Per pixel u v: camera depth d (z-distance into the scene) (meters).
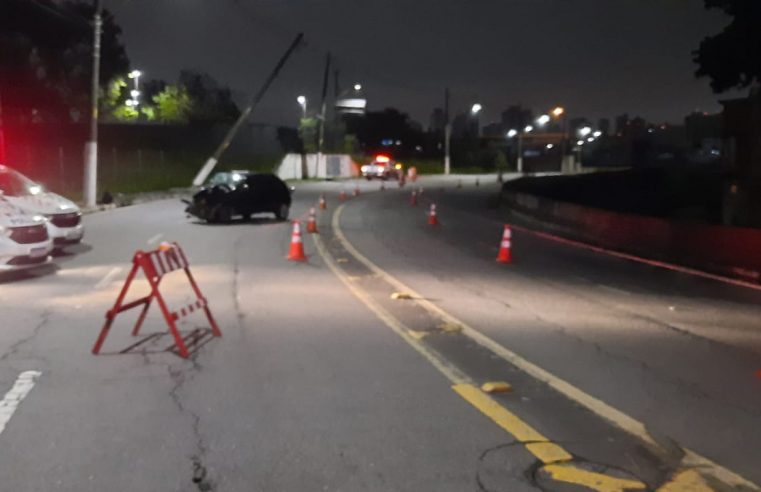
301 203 43.09
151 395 7.93
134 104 60.09
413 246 24.20
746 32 33.25
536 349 10.38
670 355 10.24
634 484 5.84
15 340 10.37
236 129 56.28
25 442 6.55
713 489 5.79
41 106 44.59
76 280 15.79
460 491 5.64
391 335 11.00
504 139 136.50
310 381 8.52
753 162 35.22
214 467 6.03
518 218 38.28
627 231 25.28
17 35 41.59
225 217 29.28
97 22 34.38
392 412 7.45
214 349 9.97
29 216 16.06
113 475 5.86
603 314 13.37
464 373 8.98
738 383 8.88
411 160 108.38
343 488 5.66
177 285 15.35
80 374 8.70
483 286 16.36
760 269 18.33
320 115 77.94
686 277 18.86
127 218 30.86
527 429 7.04
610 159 153.12
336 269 18.30
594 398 8.12
